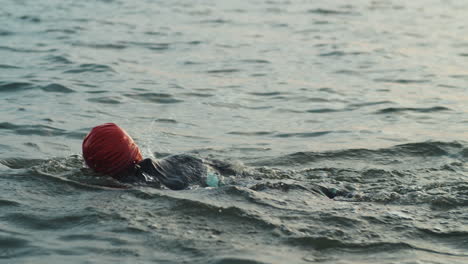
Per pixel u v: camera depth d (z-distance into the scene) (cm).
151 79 1516
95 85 1428
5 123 1103
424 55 1870
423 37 2158
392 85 1512
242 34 2162
